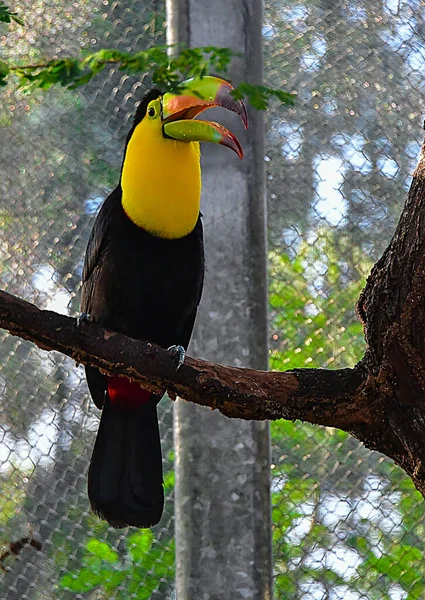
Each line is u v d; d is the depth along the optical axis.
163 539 6.98
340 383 5.67
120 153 7.25
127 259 6.69
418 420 5.51
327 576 6.74
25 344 6.94
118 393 6.56
